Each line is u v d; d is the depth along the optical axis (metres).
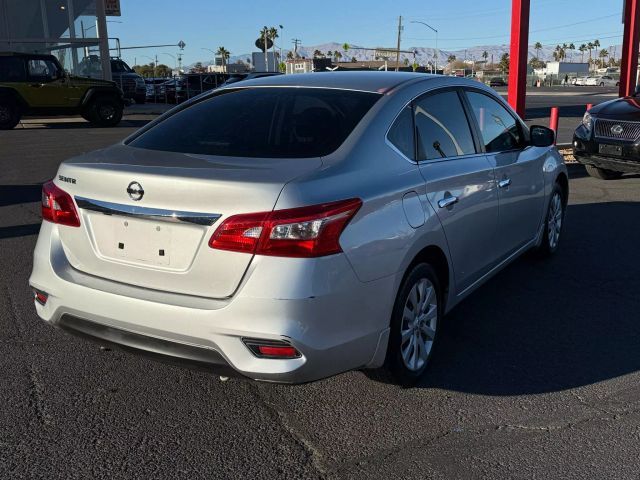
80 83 19.59
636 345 4.21
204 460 2.91
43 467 2.83
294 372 2.77
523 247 5.21
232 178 2.81
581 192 9.55
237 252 2.74
